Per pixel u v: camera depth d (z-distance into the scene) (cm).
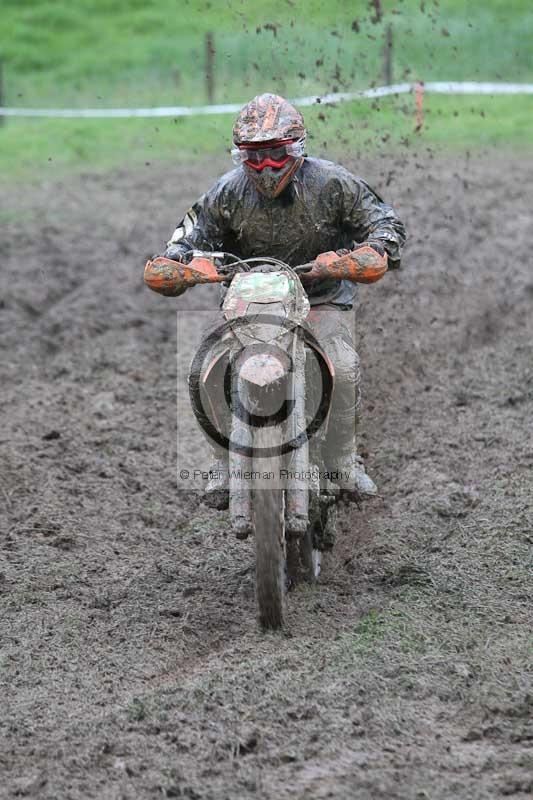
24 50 8462
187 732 1363
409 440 2397
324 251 1708
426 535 1955
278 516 1489
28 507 2138
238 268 1588
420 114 4969
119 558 1933
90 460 2369
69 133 6412
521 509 2019
